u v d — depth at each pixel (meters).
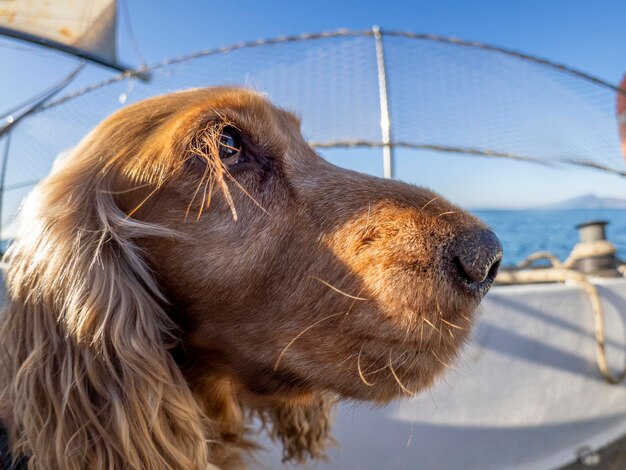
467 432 0.30
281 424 0.23
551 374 0.33
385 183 0.17
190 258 0.16
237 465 0.21
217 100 0.17
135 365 0.15
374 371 0.14
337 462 0.28
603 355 0.34
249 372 0.17
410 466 0.29
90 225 0.16
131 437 0.14
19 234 0.17
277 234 0.16
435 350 0.14
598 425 0.34
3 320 0.16
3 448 0.15
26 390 0.14
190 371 0.18
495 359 0.31
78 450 0.14
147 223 0.16
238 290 0.16
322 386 0.15
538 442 0.32
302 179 0.17
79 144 0.18
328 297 0.15
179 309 0.17
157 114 0.18
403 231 0.14
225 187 0.15
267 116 0.18
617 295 0.36
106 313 0.15
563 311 0.33
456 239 0.14
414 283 0.14
